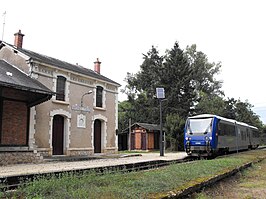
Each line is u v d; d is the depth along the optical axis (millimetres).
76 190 5562
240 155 18906
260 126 56156
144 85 42375
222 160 13289
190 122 19734
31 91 13664
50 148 16438
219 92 49656
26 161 13797
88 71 21922
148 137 31484
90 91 19609
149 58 42656
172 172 8586
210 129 18797
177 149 28578
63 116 17859
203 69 47906
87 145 19141
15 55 16594
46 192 5633
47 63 16531
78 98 18797
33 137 15336
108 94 21531
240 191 8242
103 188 5910
